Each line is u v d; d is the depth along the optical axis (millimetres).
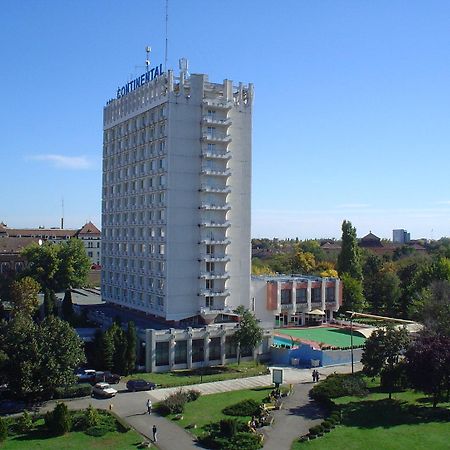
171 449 55812
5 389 73875
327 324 135250
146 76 115000
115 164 127812
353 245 158375
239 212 110625
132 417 65500
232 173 109812
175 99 104312
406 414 66062
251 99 111812
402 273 169500
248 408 67188
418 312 121500
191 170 105812
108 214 131000
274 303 124812
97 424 61812
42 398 71375
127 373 85812
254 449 55188
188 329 92688
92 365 85938
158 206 107062
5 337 70000
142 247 114500
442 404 70125
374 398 72562
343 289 146375
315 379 83562
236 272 110188
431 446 55906
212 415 66000
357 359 98125
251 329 92750
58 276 159250
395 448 55375
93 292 157875
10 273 161875
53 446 55938
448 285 117250
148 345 89250
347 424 62688
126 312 119625
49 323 72375
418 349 68938
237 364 95188
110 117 130875
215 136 107312
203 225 105875
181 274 104562
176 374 88000
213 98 108375
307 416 66188
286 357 97000
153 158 109500
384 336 75000
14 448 55125
